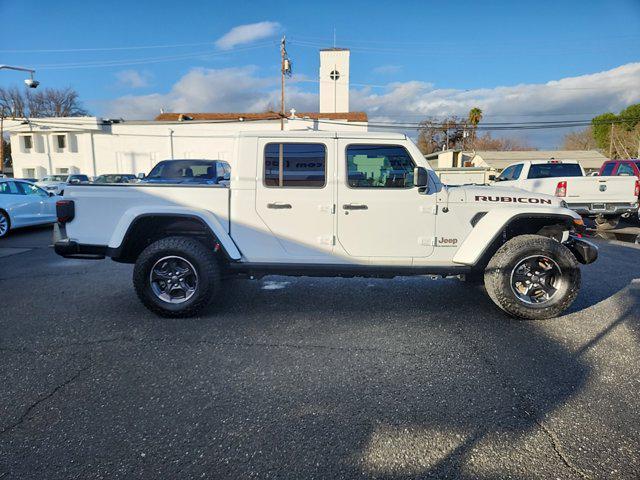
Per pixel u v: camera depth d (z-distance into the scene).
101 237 4.40
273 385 3.02
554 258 4.24
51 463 2.20
